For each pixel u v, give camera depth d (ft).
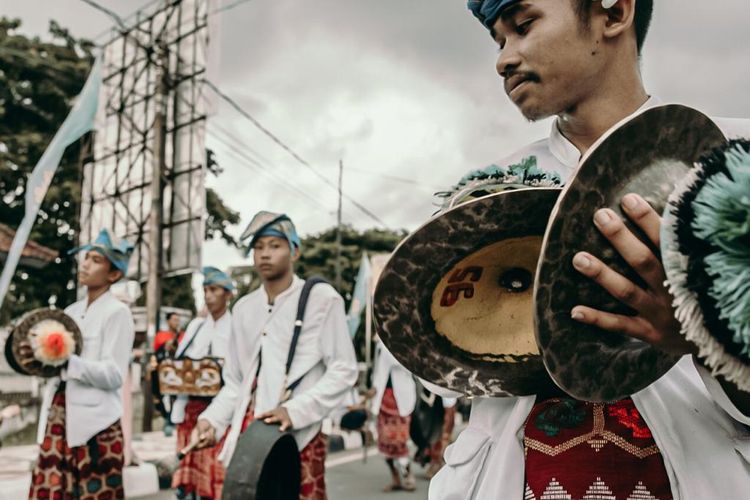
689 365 4.00
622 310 3.11
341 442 33.96
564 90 4.00
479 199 3.76
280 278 11.99
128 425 21.79
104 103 55.88
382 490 23.03
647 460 3.96
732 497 3.74
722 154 2.92
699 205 2.78
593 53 3.94
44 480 13.89
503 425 4.57
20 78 60.59
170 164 46.80
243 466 9.19
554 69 3.93
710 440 3.85
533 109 4.09
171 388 19.16
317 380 11.62
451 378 4.30
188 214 45.80
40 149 59.98
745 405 3.35
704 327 2.79
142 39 52.80
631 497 3.92
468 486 4.58
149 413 36.27
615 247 2.95
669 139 3.13
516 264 4.03
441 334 4.22
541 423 4.26
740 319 2.70
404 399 22.99
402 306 4.13
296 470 10.03
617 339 3.29
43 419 14.19
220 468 17.62
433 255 3.97
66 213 63.41
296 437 10.91
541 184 4.22
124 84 54.70
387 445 23.11
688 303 2.78
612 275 2.94
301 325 11.50
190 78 45.73
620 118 4.12
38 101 61.67
